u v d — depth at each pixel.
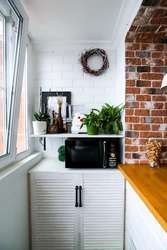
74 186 1.51
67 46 1.88
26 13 1.25
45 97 1.92
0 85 1.15
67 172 1.50
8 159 1.23
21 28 1.24
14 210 1.20
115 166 1.54
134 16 1.21
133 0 1.15
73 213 1.52
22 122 1.66
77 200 1.51
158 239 0.87
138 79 1.53
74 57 1.92
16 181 1.24
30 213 1.52
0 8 1.09
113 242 1.53
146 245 1.03
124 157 1.56
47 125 1.73
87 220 1.52
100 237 1.53
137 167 1.45
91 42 1.85
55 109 1.92
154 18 1.21
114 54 1.92
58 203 1.52
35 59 1.91
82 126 1.63
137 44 1.52
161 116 1.54
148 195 0.92
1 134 1.18
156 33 1.42
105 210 1.52
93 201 1.51
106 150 1.53
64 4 1.24
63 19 1.43
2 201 1.01
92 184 1.51
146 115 1.54
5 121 1.21
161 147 1.48
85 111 1.93
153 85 1.53
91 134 1.60
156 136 1.55
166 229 0.67
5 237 1.05
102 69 1.88
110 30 1.62
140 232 1.14
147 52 1.52
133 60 1.52
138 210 1.19
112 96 1.93
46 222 1.52
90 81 1.93
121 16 1.37
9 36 1.18
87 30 1.62
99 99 1.93
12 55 1.21
